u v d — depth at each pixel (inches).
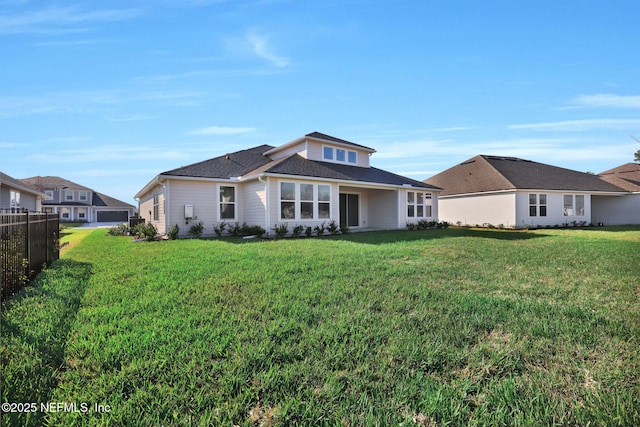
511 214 817.5
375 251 355.3
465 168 1045.2
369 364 104.6
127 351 111.1
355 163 763.4
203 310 155.1
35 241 246.4
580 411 81.7
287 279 218.5
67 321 140.5
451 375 99.8
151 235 515.5
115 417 78.9
